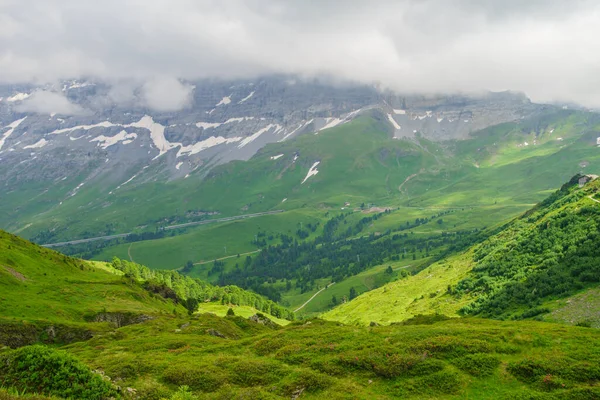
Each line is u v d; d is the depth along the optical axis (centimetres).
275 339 6412
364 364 4666
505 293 13025
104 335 8525
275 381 4456
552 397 3678
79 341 8838
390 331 6425
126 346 6988
